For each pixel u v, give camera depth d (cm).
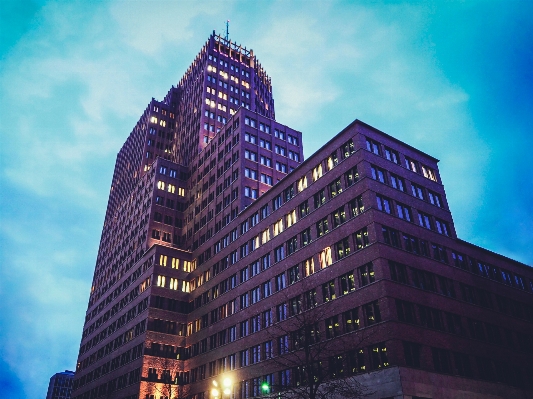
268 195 6875
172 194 10094
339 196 5369
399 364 4038
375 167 5278
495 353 5172
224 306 7212
